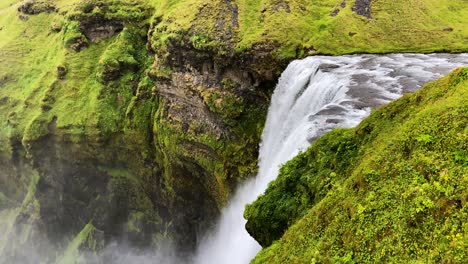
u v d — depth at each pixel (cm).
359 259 1033
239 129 4522
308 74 3738
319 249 1162
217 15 4994
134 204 6191
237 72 4591
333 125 2423
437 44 4259
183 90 5144
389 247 983
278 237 1692
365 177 1207
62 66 6762
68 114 6278
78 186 6431
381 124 1519
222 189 4612
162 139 5391
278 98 4212
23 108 6838
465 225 890
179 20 5241
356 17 4706
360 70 3450
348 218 1167
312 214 1364
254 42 4441
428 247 923
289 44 4428
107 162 6209
